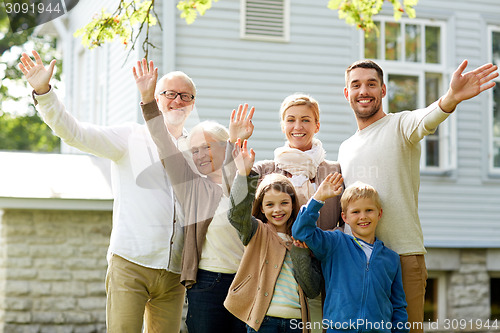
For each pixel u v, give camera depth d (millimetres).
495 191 8586
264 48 7816
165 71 7316
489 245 8016
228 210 3289
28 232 7434
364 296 3225
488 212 8539
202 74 7578
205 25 7617
